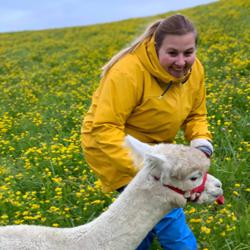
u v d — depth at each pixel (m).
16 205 6.88
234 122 9.21
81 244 4.37
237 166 7.39
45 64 20.89
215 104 10.05
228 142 8.19
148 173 4.30
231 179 7.13
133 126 4.93
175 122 4.94
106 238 4.35
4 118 11.78
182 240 5.02
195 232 6.00
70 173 8.07
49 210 6.64
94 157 4.86
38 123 11.04
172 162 4.20
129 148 4.46
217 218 6.20
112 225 4.36
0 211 6.82
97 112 4.71
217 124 9.09
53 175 8.01
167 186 4.28
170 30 4.54
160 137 5.02
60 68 18.88
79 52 22.23
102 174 4.87
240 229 5.93
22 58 23.17
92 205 6.77
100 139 4.68
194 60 4.73
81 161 8.25
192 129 5.32
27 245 4.34
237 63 13.15
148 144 4.75
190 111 5.32
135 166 4.46
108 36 27.38
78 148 8.91
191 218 6.27
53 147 9.07
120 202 4.39
